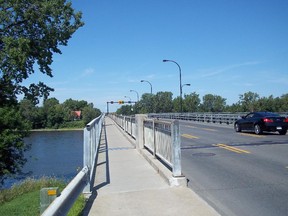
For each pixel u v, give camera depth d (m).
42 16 28.05
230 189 7.38
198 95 144.75
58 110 117.25
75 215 5.48
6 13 27.38
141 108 114.75
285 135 20.83
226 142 17.03
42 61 29.38
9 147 27.75
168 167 8.93
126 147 15.23
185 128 30.61
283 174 8.77
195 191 7.26
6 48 24.70
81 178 5.35
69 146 55.66
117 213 5.75
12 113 27.97
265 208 6.00
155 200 6.45
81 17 30.86
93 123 10.13
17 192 11.82
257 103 99.12
